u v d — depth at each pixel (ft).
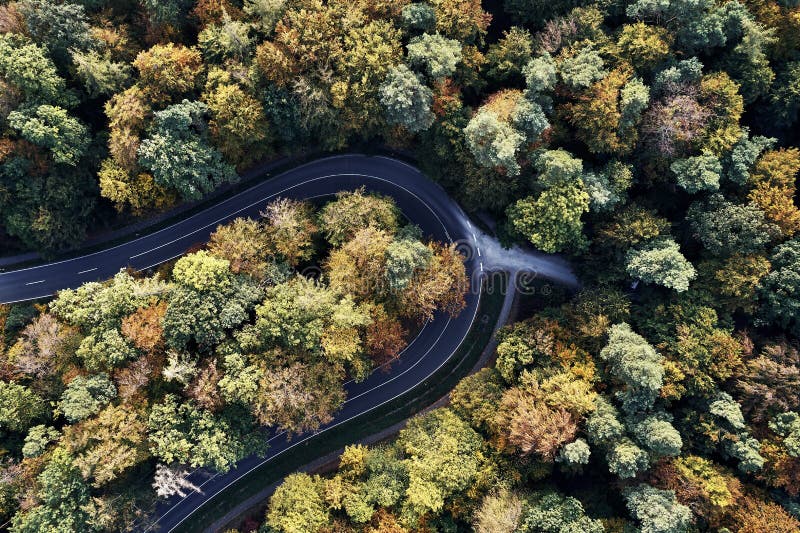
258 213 236.84
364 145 236.84
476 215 237.45
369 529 196.75
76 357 199.41
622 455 178.91
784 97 202.69
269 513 201.26
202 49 199.31
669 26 196.65
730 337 192.85
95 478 188.65
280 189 237.45
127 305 195.00
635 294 214.07
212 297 192.44
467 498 203.62
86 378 193.26
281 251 207.51
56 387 200.85
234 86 191.31
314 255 225.56
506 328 216.95
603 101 188.85
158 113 188.85
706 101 196.03
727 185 204.64
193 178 200.54
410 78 188.75
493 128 186.09
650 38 189.16
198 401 193.16
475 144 191.42
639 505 179.52
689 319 194.59
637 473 191.21
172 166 193.57
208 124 200.44
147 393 196.13
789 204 191.62
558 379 192.65
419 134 214.07
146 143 191.01
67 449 185.98
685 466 188.03
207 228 234.99
